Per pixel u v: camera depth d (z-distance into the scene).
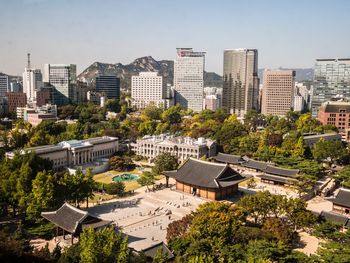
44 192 155.50
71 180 173.50
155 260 100.00
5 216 163.75
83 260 91.75
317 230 144.50
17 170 174.12
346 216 169.88
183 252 115.12
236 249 113.38
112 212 180.00
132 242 144.38
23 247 108.69
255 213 163.50
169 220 171.50
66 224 138.00
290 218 152.88
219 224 123.50
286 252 115.50
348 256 110.56
